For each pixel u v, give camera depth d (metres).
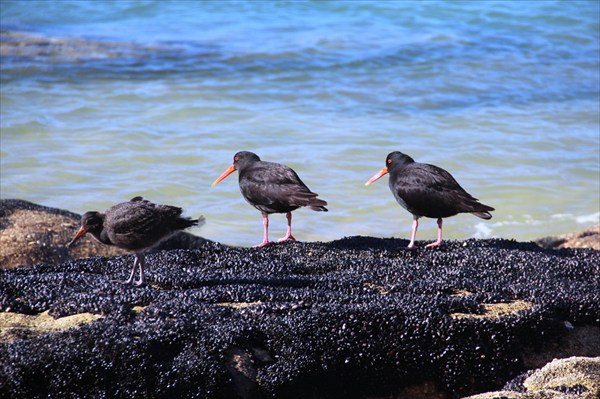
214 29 32.41
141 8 35.06
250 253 11.90
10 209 15.64
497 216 18.00
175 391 8.49
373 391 9.42
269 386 8.86
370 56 29.09
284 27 32.53
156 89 25.50
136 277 10.67
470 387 9.55
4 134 21.64
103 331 8.77
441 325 9.59
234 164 12.95
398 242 12.68
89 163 20.16
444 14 33.97
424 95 25.62
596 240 15.86
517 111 24.25
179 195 18.81
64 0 35.94
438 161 20.66
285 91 25.80
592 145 21.70
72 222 15.54
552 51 30.05
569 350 9.95
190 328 9.02
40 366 8.38
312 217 18.05
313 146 21.45
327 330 9.34
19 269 11.12
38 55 28.58
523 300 10.40
